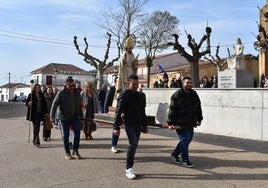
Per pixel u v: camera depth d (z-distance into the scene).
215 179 7.15
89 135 12.22
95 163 8.55
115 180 7.09
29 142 11.71
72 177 7.30
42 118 11.15
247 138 12.34
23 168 8.04
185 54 20.20
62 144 11.34
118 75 11.48
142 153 9.72
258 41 20.52
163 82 21.75
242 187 6.62
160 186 6.69
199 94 13.95
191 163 8.44
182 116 8.09
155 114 15.71
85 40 37.72
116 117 7.63
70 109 9.05
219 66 40.62
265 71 35.06
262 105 11.95
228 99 12.95
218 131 13.27
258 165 8.28
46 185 6.75
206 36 20.56
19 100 82.06
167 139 12.16
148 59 45.16
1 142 11.68
